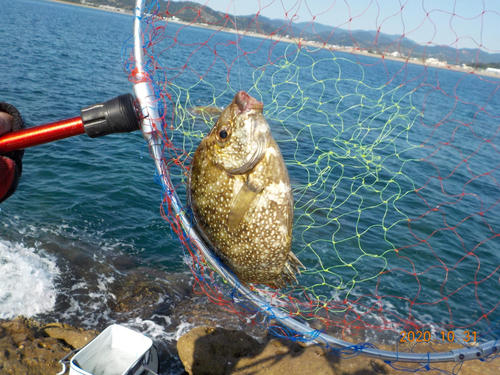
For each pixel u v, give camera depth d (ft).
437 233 5.98
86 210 6.00
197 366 3.49
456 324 4.42
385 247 5.58
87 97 11.98
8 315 4.04
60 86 12.71
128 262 5.06
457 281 5.09
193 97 10.37
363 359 3.44
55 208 5.94
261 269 1.74
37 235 5.26
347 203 6.45
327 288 4.78
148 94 1.58
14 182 1.29
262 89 12.95
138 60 1.59
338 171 7.41
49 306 4.25
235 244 1.69
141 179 7.17
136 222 5.90
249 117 1.63
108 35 34.71
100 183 6.84
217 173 1.65
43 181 6.67
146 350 2.93
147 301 4.47
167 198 1.77
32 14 43.93
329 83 16.65
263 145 1.65
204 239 1.75
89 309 4.28
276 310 1.91
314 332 1.97
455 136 11.37
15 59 15.66
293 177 6.93
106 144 8.50
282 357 3.52
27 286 4.42
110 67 17.85
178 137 6.81
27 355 3.35
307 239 5.55
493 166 8.98
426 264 5.35
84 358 2.87
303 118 10.39
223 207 1.65
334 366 3.34
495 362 3.49
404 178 7.56
